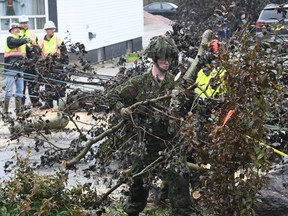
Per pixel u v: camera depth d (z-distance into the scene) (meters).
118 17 46.62
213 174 9.11
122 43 47.69
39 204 10.33
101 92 13.69
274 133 11.16
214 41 10.52
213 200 9.23
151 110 10.02
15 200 10.48
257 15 40.84
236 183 9.53
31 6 41.16
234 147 8.88
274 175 10.81
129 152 10.47
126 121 10.13
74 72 16.62
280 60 9.91
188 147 9.01
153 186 11.52
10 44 24.89
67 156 12.74
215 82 9.38
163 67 10.01
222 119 9.02
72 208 10.56
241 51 9.16
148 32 69.50
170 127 9.54
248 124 8.75
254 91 8.91
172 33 15.21
